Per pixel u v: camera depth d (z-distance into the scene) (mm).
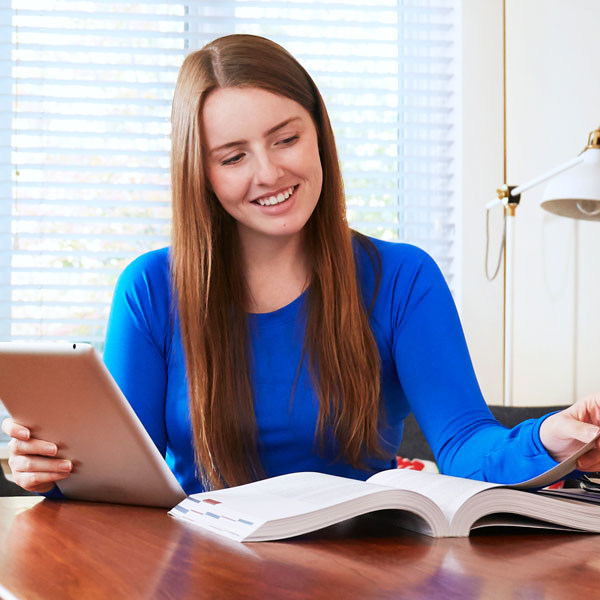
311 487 1129
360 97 3326
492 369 3279
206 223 1528
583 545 955
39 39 3107
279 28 3256
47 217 3094
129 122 3168
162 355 1632
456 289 3307
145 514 1156
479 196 3273
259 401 1547
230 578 812
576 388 3166
